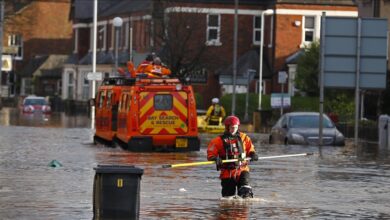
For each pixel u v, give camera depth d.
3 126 92.06
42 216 28.92
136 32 144.25
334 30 65.75
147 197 34.22
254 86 130.50
